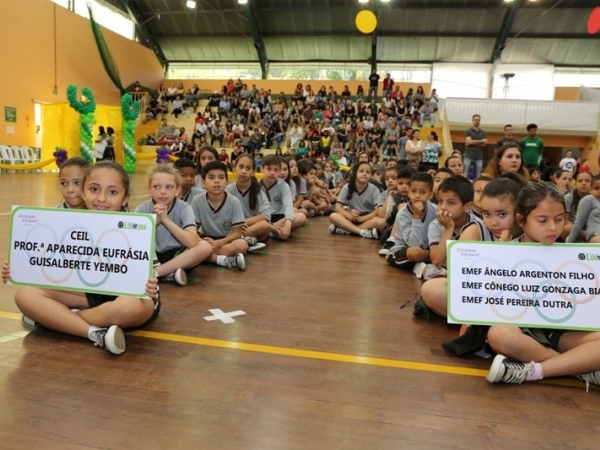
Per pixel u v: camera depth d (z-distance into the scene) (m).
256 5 20.50
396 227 4.45
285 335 2.37
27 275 2.22
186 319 2.54
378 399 1.74
